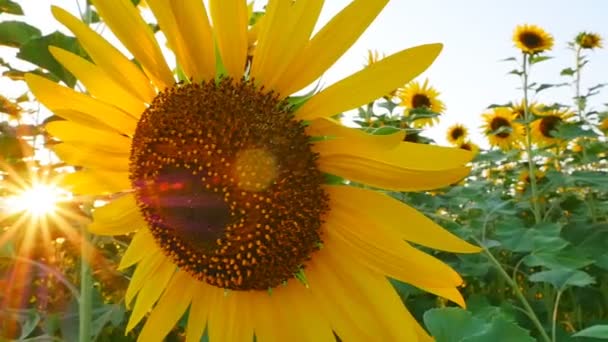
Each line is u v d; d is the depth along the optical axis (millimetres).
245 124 394
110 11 387
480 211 993
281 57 389
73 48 532
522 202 1321
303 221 404
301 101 396
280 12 385
